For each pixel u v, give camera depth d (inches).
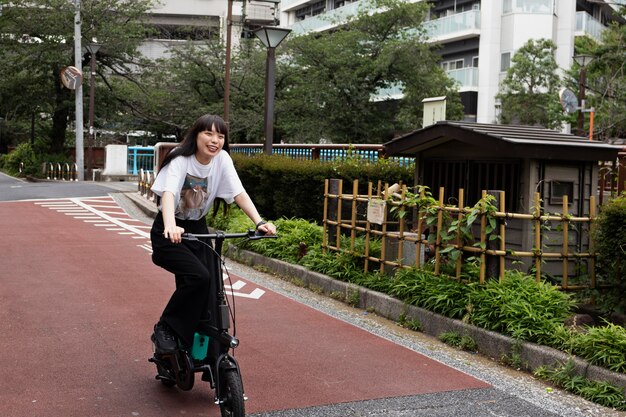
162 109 1419.8
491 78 1389.0
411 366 209.2
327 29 1754.4
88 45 1198.3
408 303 259.3
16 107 1363.2
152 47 2012.8
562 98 706.8
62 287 303.9
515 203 276.8
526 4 1344.7
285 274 347.3
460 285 244.7
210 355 158.7
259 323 255.9
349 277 305.4
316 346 227.6
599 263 260.5
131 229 517.3
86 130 1494.8
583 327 232.7
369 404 175.6
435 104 422.3
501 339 216.2
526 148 262.2
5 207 642.2
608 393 181.3
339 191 331.9
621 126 866.1
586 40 939.3
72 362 201.0
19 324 240.7
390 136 1285.7
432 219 258.7
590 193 283.6
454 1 1477.6
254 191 516.1
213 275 162.4
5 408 163.9
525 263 259.6
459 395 184.5
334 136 1202.0
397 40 1185.4
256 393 180.7
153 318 254.4
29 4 1294.3
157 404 170.7
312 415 166.7
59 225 522.3
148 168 1295.5
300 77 1275.8
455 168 310.2
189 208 167.2
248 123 1245.7
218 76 1325.0
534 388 192.7
